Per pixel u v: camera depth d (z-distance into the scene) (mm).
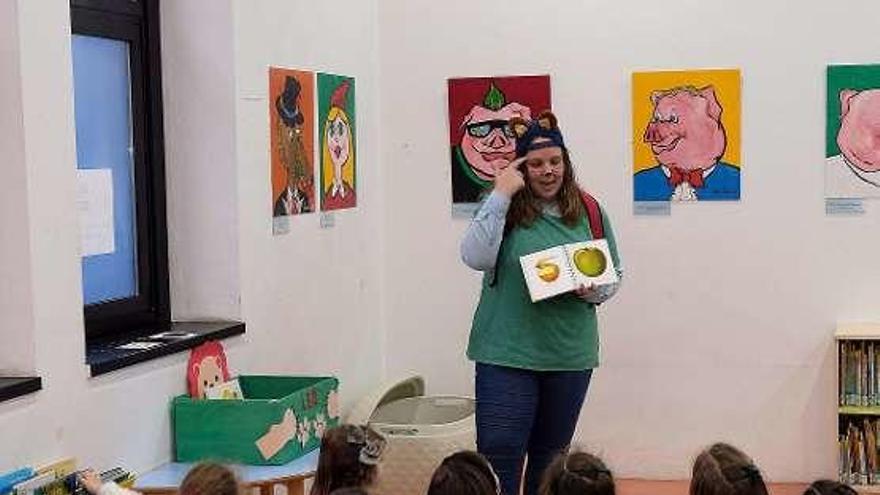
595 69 5414
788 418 5375
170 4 4145
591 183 5449
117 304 3895
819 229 5297
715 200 5359
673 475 5484
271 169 4434
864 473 5141
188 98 4160
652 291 5441
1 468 2922
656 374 5465
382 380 5703
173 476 3504
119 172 3945
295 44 4641
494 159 5520
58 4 3182
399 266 5695
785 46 5266
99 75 3830
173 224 4211
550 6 5434
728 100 5312
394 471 4809
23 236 3059
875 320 5277
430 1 5551
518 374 3973
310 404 3811
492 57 5508
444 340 5672
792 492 5234
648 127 5379
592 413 5531
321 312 4922
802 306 5332
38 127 3098
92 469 3250
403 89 5613
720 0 5293
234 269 4184
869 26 5195
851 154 5238
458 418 5395
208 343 3916
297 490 3645
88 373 3266
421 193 5641
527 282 3854
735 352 5398
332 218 5039
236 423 3619
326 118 4957
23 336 3070
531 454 4141
